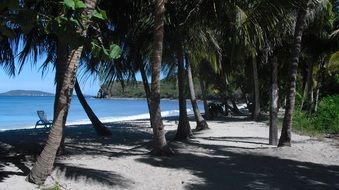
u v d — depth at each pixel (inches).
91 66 614.9
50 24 179.6
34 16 171.8
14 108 2514.8
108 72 644.1
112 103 4116.6
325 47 1090.1
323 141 624.1
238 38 542.6
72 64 323.3
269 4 469.1
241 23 495.8
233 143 596.1
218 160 452.1
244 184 356.8
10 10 170.4
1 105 2965.1
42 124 817.5
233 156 478.3
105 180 346.6
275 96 583.2
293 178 382.3
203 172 394.9
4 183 323.0
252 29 496.7
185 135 613.6
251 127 880.9
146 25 521.3
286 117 537.0
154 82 454.6
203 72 1231.5
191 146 548.7
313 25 915.4
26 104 3196.4
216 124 968.9
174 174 382.9
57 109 327.9
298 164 442.9
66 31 181.2
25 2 189.3
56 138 329.1
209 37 630.5
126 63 623.8
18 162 412.8
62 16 179.5
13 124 1346.0
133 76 658.8
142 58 650.2
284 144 538.9
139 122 1103.6
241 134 727.7
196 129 805.9
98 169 387.5
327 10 836.0
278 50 681.0
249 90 1649.9
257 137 684.1
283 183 363.3
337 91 1450.5
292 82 527.8
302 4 480.4
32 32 525.0
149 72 724.7
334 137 677.9
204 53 676.7
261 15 482.0
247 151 514.3
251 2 498.6
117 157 454.3
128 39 570.3
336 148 552.1
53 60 596.4
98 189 323.9
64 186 325.4
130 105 3570.4
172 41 570.9
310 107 1159.0
